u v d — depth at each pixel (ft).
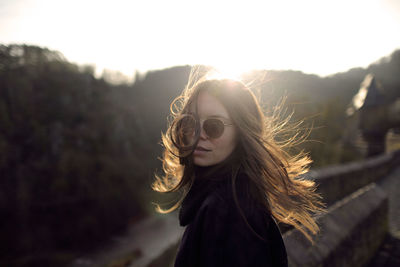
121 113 322.96
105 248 203.00
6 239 196.44
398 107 78.89
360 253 10.14
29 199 215.51
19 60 269.44
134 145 312.29
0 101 236.63
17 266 181.16
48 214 217.97
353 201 12.16
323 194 15.06
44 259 188.55
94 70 343.87
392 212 19.34
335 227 8.85
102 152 271.49
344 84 75.77
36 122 249.75
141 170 288.71
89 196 232.73
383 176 36.91
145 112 357.00
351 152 64.59
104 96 325.62
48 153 241.55
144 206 254.27
